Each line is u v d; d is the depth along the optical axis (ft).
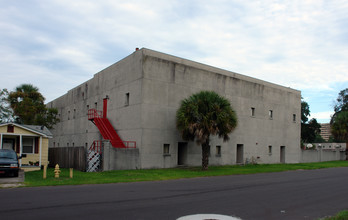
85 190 40.93
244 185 48.57
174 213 27.37
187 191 41.06
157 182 52.49
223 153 94.68
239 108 101.35
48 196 35.32
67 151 81.87
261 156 107.24
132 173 64.90
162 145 80.79
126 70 86.38
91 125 107.24
